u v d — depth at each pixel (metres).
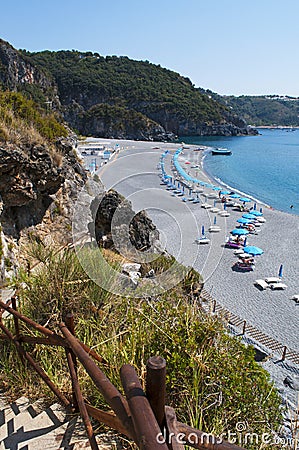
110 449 2.11
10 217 8.46
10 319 3.11
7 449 2.15
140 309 3.02
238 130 168.62
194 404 2.35
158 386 1.07
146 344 2.65
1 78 75.25
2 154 7.69
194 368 2.39
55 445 2.16
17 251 7.91
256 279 21.92
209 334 2.70
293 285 21.41
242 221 31.36
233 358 2.65
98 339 2.83
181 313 2.87
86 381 2.54
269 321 17.33
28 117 10.42
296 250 27.30
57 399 2.55
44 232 9.38
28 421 2.36
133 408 1.03
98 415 1.98
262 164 84.94
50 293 3.27
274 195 53.41
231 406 2.46
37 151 8.73
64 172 10.27
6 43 90.81
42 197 9.71
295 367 13.16
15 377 2.75
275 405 2.74
